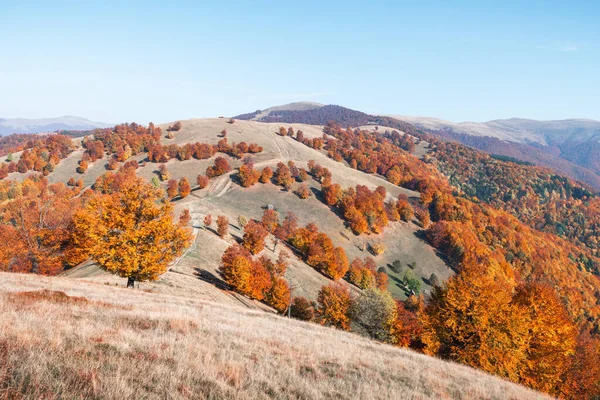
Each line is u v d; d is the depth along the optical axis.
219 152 197.12
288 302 63.09
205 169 178.00
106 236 26.12
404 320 52.78
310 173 180.38
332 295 62.97
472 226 161.38
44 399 5.02
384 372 13.18
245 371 9.11
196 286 44.25
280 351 12.71
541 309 29.28
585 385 32.19
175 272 49.09
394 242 144.50
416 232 154.50
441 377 14.83
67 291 18.83
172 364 8.07
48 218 41.59
